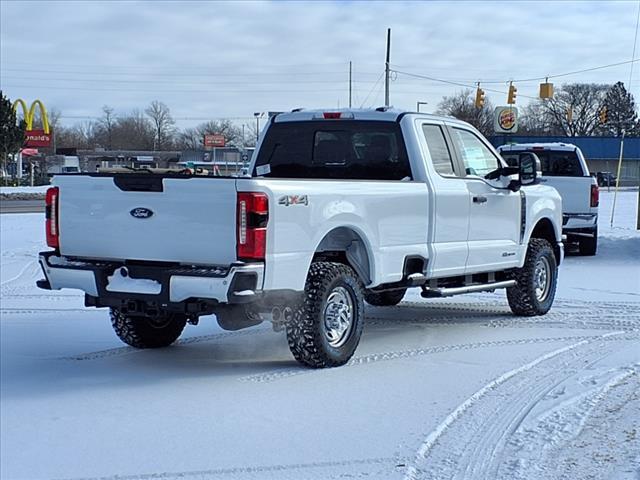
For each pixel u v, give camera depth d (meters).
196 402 6.30
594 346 8.22
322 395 6.46
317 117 9.08
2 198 44.47
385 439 5.39
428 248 8.36
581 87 96.75
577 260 16.67
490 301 11.62
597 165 75.69
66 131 112.88
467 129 9.41
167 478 4.78
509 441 5.30
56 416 5.97
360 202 7.50
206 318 10.39
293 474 4.81
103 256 7.21
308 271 7.11
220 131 105.69
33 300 11.63
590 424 5.59
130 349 8.41
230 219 6.54
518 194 9.79
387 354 7.94
